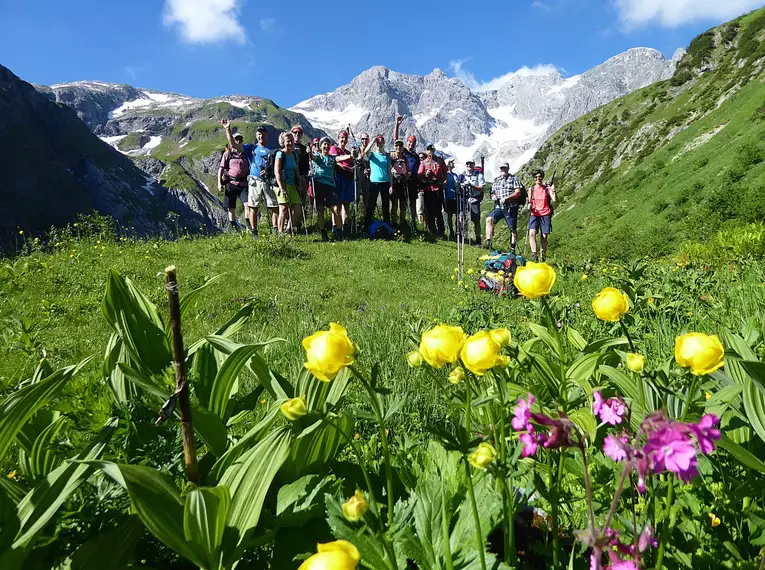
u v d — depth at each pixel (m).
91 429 1.82
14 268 8.30
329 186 13.25
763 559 1.28
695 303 4.59
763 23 100.00
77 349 5.36
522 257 9.13
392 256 12.02
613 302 1.81
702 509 1.61
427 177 16.20
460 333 1.38
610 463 1.82
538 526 1.73
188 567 1.53
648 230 42.53
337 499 1.52
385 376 3.58
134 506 1.30
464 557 1.31
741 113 53.88
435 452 1.83
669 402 1.91
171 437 1.84
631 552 1.03
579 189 105.25
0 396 3.44
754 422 1.69
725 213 31.88
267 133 12.66
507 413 1.84
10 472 2.25
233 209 13.55
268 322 6.56
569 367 2.14
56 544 1.47
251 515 1.48
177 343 1.56
